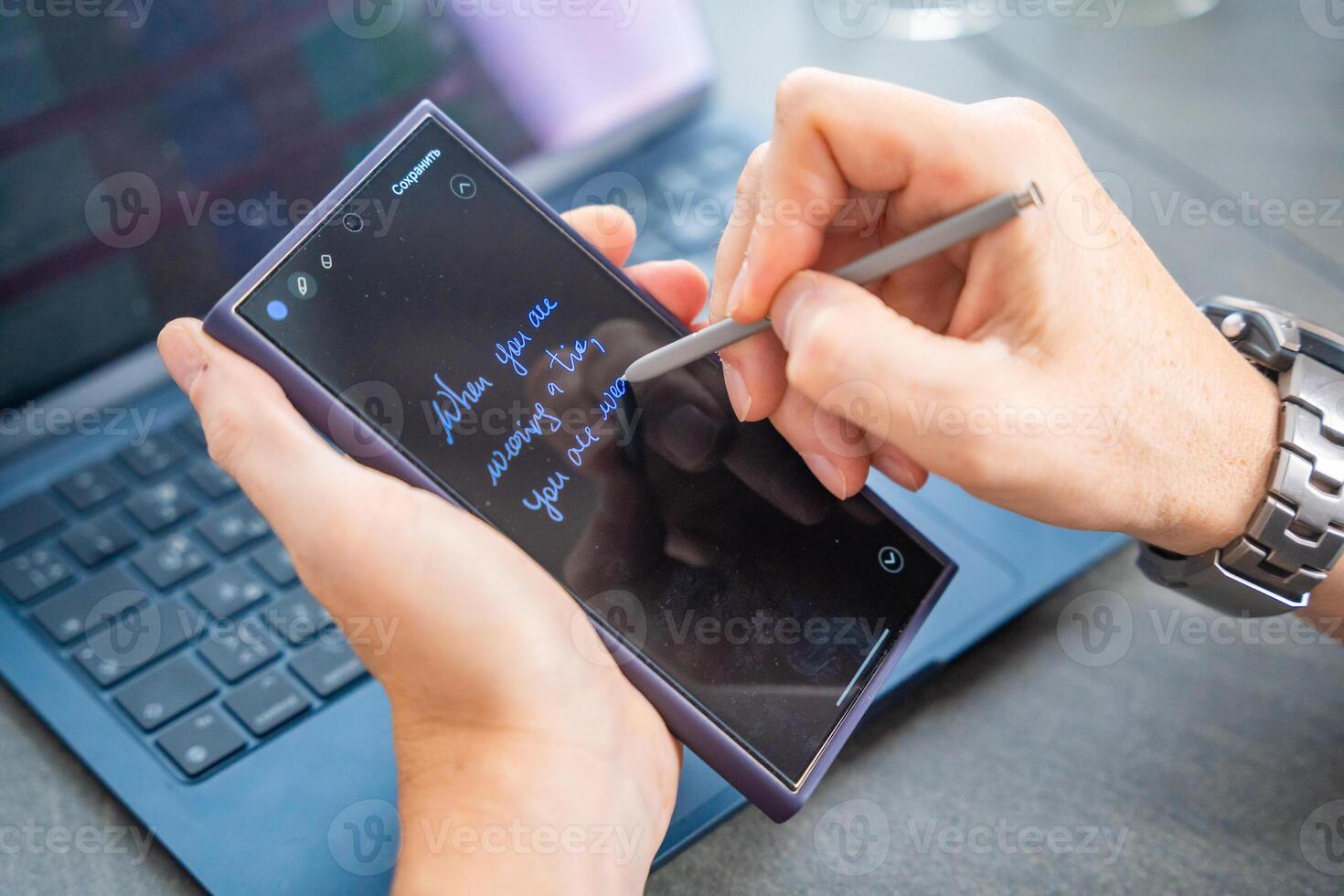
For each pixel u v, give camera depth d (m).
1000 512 0.57
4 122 0.56
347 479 0.38
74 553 0.53
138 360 0.61
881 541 0.48
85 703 0.48
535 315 0.46
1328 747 0.48
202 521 0.54
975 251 0.39
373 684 0.49
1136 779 0.47
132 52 0.58
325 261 0.43
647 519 0.45
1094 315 0.40
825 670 0.45
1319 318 0.63
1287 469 0.45
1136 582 0.56
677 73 0.73
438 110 0.47
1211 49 0.79
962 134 0.39
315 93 0.63
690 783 0.47
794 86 0.40
